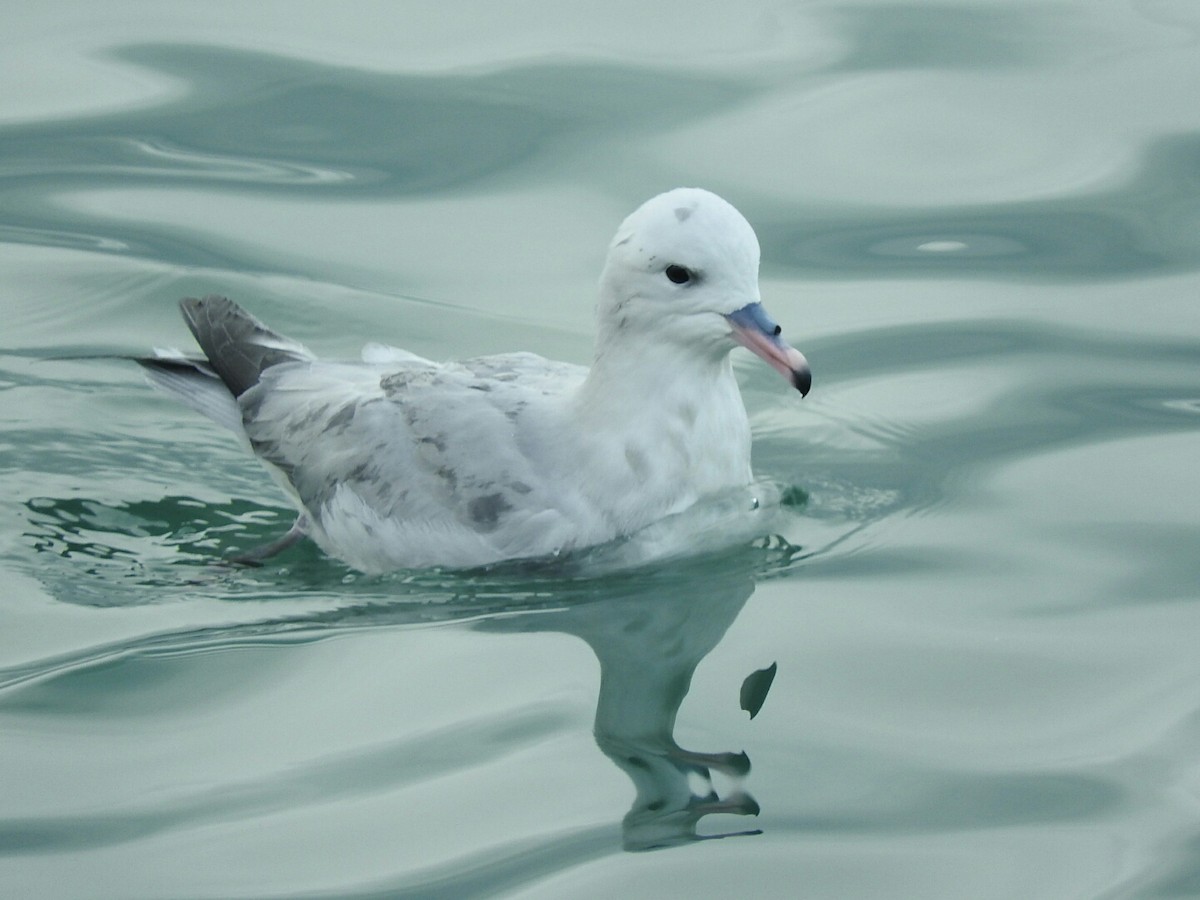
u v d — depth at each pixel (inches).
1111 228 639.8
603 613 446.0
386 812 367.6
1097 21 778.2
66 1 799.7
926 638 432.8
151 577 476.4
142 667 425.4
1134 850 352.2
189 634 441.4
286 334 590.9
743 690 412.2
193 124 704.4
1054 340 587.5
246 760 386.9
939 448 533.0
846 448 537.0
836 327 600.1
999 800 370.3
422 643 434.0
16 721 402.6
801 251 636.7
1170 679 412.2
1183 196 657.0
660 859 350.3
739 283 447.2
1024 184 668.1
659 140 688.4
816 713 402.6
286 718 403.2
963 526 489.1
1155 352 578.2
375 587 463.8
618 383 461.1
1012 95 717.3
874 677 417.1
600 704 405.4
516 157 679.7
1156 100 711.1
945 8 794.8
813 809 367.9
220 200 659.4
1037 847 354.3
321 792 374.9
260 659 428.1
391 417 471.5
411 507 463.5
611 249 457.1
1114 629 434.6
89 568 481.4
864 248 637.9
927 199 661.3
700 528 475.8
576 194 660.7
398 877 345.7
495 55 754.2
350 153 687.1
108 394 570.9
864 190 665.0
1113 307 604.1
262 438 499.8
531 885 343.0
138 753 390.0
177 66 746.2
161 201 661.3
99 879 346.9
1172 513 490.3
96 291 614.9
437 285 615.2
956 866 348.5
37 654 434.0
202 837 359.9
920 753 386.9
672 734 394.3
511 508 458.0
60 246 635.5
